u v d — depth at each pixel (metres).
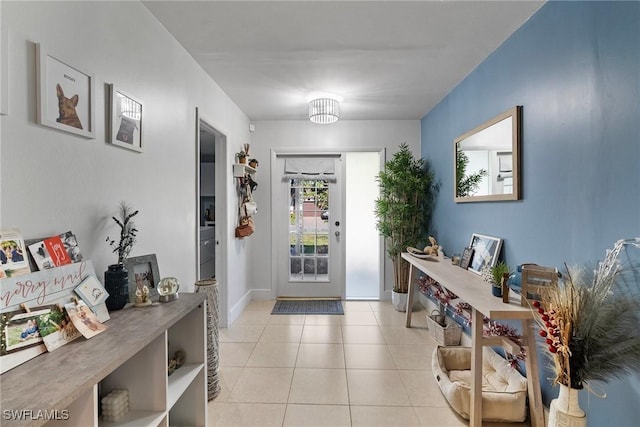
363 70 2.68
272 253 4.31
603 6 1.42
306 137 4.26
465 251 2.64
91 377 0.86
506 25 2.02
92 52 1.38
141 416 1.29
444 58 2.47
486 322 2.42
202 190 6.08
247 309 3.91
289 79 2.86
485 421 1.81
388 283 4.30
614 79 1.37
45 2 1.15
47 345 1.00
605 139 1.42
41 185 1.14
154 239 1.90
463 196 2.83
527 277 1.59
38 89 1.11
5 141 1.01
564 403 1.28
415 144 4.22
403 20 1.96
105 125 1.47
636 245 1.28
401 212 3.82
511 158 2.10
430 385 2.22
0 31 0.98
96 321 1.18
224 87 3.04
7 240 0.97
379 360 2.58
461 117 2.93
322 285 4.43
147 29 1.83
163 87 2.01
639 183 1.28
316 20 1.96
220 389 2.17
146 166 1.82
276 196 4.36
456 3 1.80
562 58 1.67
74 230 1.29
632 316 1.26
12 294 0.94
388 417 1.89
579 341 1.25
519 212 2.05
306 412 1.93
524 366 2.01
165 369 1.31
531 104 1.93
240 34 2.11
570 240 1.63
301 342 2.93
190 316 1.76
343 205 4.36
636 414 1.29
